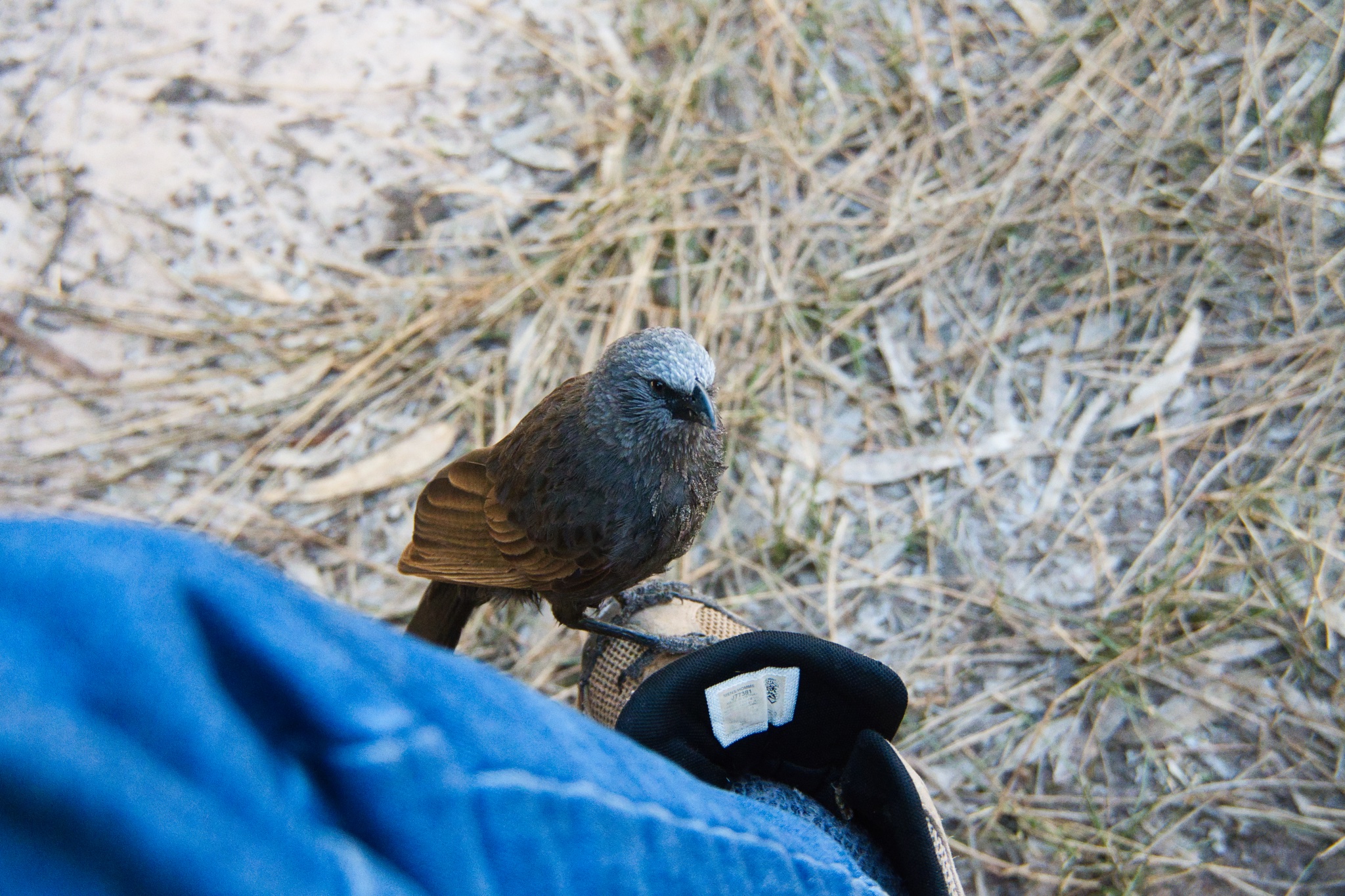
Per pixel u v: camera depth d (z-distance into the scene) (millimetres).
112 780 542
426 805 794
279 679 701
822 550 4227
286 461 4520
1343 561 3928
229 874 591
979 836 3604
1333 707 3705
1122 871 3477
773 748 2445
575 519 3447
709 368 3418
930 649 4012
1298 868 3428
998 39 5457
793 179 5129
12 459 4461
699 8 5621
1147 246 4812
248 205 5133
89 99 5414
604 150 5262
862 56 5473
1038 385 4555
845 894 1746
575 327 4785
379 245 5043
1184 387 4457
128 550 636
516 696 1012
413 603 4242
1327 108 4992
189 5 5648
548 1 5672
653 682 2307
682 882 1205
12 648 557
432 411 4633
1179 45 5293
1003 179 5047
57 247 5023
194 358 4746
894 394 4578
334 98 5426
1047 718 3803
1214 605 3957
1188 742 3705
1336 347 4402
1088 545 4164
